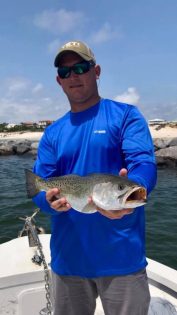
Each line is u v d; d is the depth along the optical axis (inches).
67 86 39.0
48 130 42.1
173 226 132.0
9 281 56.7
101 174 32.3
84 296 39.2
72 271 38.1
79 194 33.2
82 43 39.3
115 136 36.9
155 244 112.7
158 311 47.4
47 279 54.2
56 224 39.6
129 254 36.1
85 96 38.7
